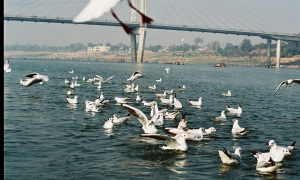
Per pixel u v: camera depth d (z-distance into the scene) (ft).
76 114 92.58
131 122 81.61
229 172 49.26
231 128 79.00
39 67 413.80
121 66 517.14
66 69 382.83
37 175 46.03
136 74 101.55
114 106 108.27
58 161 51.80
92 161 52.39
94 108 97.04
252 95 170.09
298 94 184.14
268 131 77.87
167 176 47.06
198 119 90.27
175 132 64.13
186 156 55.98
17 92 141.79
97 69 403.54
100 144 61.77
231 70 503.20
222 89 198.49
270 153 54.90
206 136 69.87
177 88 192.13
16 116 87.51
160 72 373.61
